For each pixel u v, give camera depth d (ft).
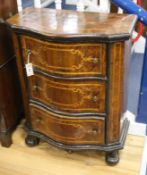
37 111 5.29
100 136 5.01
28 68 4.82
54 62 4.38
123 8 5.09
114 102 4.61
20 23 4.54
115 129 4.93
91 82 4.47
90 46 4.11
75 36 3.97
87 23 4.44
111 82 4.40
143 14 4.93
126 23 4.35
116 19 4.57
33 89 5.09
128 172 5.21
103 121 4.81
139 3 6.54
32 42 4.51
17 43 4.71
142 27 7.94
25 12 5.13
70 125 4.94
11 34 5.05
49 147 5.86
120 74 4.35
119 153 5.60
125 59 4.43
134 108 6.58
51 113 4.99
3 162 5.56
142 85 5.69
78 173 5.25
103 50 4.11
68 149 5.20
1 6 4.94
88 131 4.99
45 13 5.05
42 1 7.18
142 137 5.99
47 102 4.99
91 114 4.80
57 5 5.65
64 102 4.74
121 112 4.89
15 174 5.29
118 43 4.03
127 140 5.90
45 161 5.55
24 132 6.21
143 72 5.57
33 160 5.58
